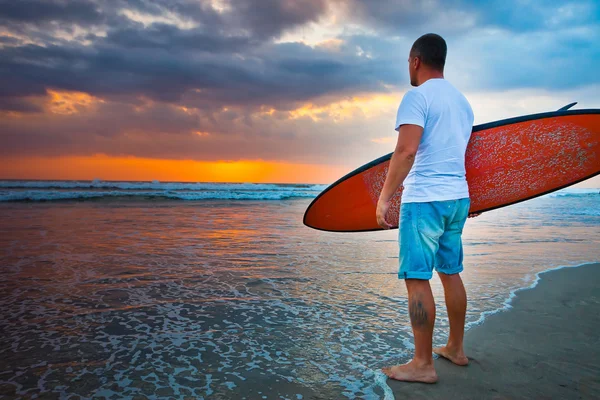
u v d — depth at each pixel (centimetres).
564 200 2011
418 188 196
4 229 660
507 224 881
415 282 199
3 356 214
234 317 280
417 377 195
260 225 814
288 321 275
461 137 200
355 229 290
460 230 208
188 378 196
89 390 183
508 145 240
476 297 336
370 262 473
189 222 836
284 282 373
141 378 195
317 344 239
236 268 423
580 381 198
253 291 343
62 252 480
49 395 178
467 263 470
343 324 272
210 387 188
